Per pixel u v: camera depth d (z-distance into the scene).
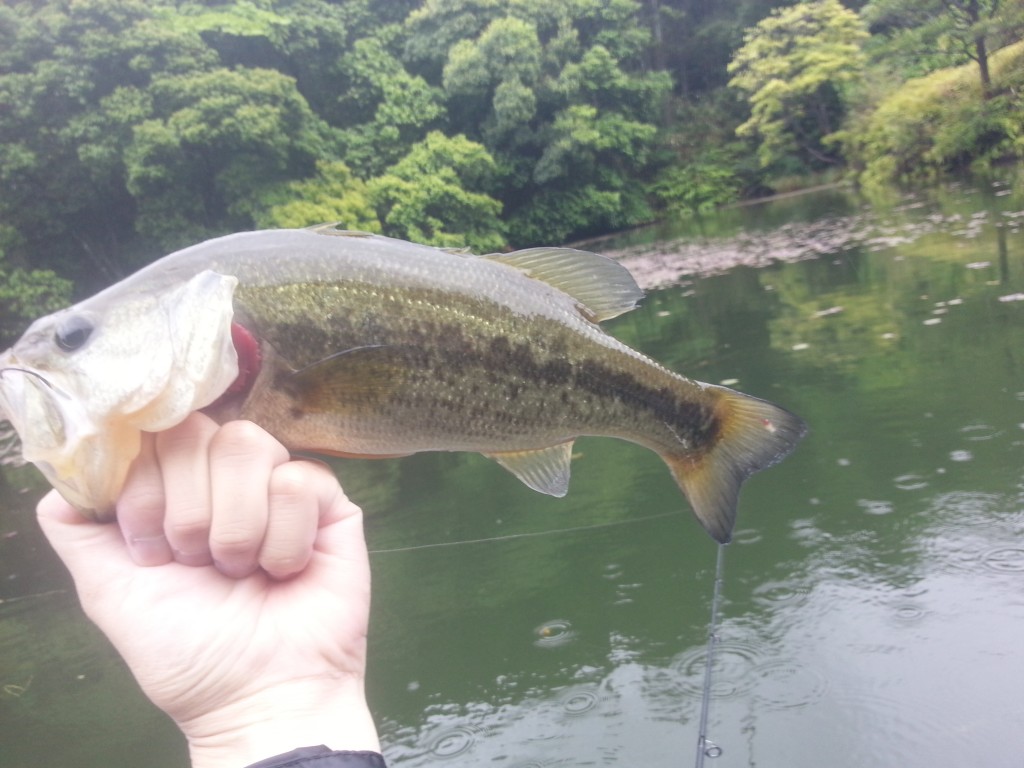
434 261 0.40
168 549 0.30
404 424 0.39
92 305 0.30
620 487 1.51
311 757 0.28
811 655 0.95
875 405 1.60
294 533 0.30
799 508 1.27
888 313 2.23
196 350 0.29
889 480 1.29
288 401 0.35
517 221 7.20
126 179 4.98
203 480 0.29
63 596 1.47
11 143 4.81
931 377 1.68
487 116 7.21
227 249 0.35
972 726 0.81
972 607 0.97
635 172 8.41
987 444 1.33
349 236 0.38
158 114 4.95
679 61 10.06
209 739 0.30
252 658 0.30
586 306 0.46
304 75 6.65
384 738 0.95
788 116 8.32
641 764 0.84
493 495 1.58
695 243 5.22
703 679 0.95
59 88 4.78
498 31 6.89
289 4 6.89
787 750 0.82
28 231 4.99
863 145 7.30
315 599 0.32
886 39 8.35
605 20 7.84
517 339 0.42
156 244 5.27
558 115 7.14
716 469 0.51
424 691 1.01
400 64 7.25
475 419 0.41
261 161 5.14
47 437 0.28
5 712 1.14
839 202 6.09
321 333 0.36
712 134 9.11
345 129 6.74
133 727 1.07
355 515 0.35
